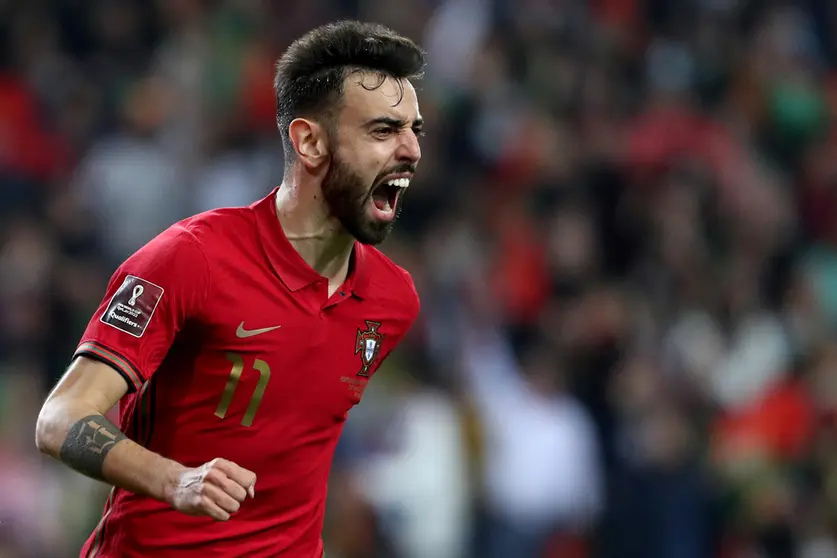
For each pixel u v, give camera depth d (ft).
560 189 119.55
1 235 106.01
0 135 115.55
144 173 110.63
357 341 41.09
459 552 86.53
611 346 101.14
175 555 39.96
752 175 126.93
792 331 107.55
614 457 97.19
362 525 81.97
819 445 98.48
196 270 37.83
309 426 40.52
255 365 38.93
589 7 140.36
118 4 127.75
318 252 39.65
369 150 38.50
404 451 85.97
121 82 123.44
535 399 92.27
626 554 91.40
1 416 86.12
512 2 132.36
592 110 128.88
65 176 116.57
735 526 92.84
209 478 33.35
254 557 40.75
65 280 102.22
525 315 109.29
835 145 136.36
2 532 78.48
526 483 89.76
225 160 113.39
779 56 138.72
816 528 94.38
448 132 120.16
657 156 123.95
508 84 126.72
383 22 132.16
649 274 113.19
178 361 39.22
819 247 127.03
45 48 123.85
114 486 37.78
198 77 117.60
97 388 36.70
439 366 92.43
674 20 142.00
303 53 38.99
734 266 118.73
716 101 135.85
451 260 105.19
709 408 98.63
